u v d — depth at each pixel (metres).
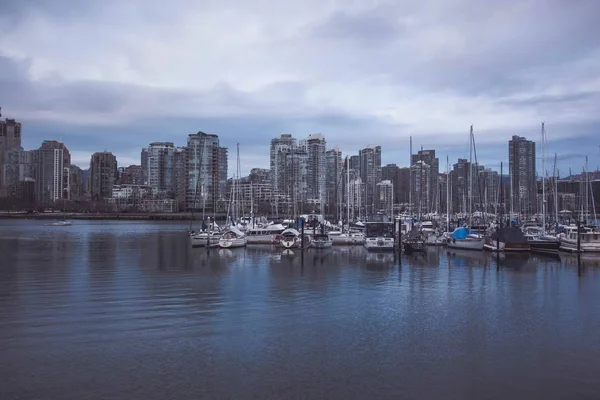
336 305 40.22
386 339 30.88
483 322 35.09
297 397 22.34
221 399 22.06
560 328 33.59
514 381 24.31
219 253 83.69
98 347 28.70
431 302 41.78
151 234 151.75
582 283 51.81
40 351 27.89
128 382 23.75
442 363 26.67
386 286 49.47
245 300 41.78
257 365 26.12
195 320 34.78
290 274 57.53
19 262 69.75
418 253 82.94
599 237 78.88
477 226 112.31
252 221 116.50
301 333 31.94
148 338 30.44
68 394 22.41
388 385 23.72
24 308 37.97
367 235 90.12
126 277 54.53
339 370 25.55
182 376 24.55
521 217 136.62
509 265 67.00
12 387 23.09
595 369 25.92
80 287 47.56
